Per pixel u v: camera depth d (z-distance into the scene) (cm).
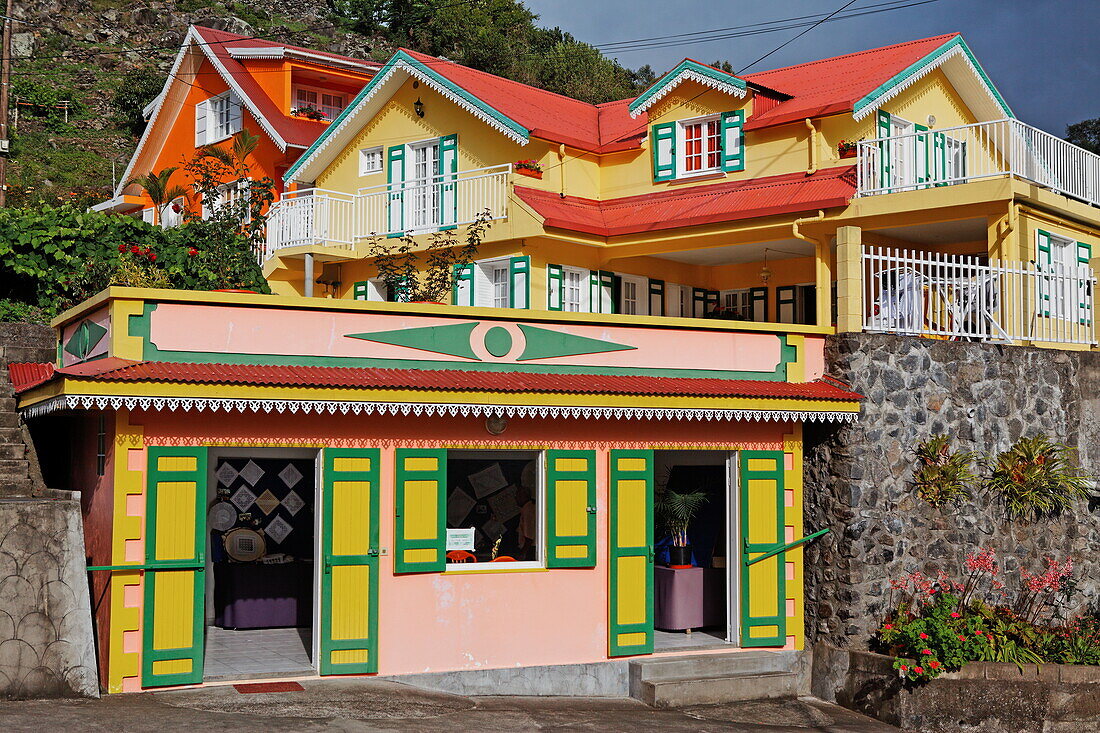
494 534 1348
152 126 3159
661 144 2181
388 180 2394
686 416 1280
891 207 1778
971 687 1300
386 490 1201
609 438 1318
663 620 1437
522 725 1080
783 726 1234
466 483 1358
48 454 1475
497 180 2108
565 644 1281
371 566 1184
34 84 4825
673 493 1433
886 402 1405
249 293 1153
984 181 1706
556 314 1283
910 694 1283
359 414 1188
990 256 1733
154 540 1091
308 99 2995
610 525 1308
